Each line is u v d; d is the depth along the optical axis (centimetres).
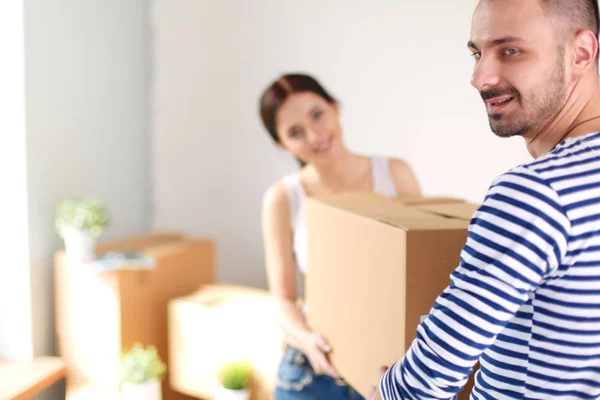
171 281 218
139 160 270
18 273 201
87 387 201
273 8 256
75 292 203
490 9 66
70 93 220
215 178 270
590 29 66
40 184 206
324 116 166
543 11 64
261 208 265
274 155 261
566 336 61
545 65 65
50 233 211
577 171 60
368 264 98
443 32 243
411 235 85
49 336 211
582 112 68
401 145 251
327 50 253
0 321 204
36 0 201
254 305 203
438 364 62
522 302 60
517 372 65
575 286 60
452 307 62
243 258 269
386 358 92
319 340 122
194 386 204
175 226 277
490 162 245
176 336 207
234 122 265
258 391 192
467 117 244
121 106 254
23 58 196
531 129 68
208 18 264
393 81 249
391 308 90
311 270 129
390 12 246
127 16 256
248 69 262
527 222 58
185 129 272
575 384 63
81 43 226
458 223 91
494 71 67
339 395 137
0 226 201
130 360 189
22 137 198
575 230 58
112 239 250
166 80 273
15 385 180
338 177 167
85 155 230
